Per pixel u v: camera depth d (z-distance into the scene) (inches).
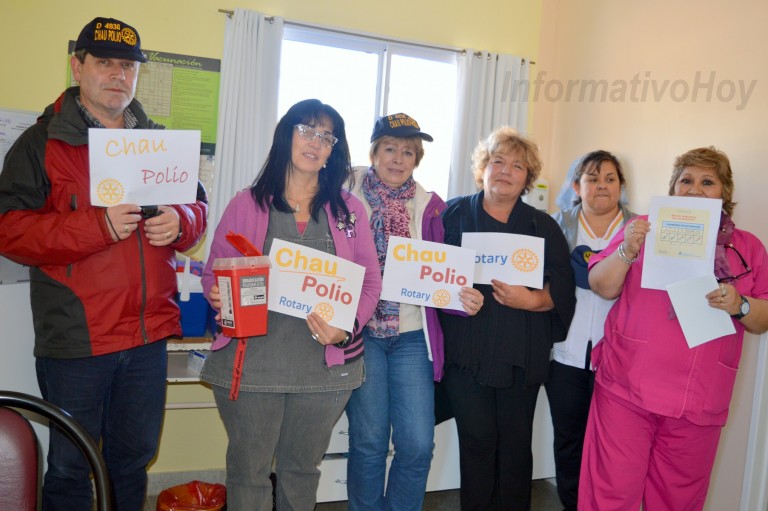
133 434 75.6
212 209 124.2
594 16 135.3
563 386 101.0
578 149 138.5
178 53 121.9
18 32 113.3
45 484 72.1
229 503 71.4
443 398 97.0
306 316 68.9
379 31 136.2
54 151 68.6
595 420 89.3
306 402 70.6
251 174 125.3
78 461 71.7
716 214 78.4
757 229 96.7
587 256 99.0
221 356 69.9
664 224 80.9
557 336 92.4
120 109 72.0
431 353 85.8
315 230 72.4
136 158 66.7
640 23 122.3
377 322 84.1
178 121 122.7
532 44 147.7
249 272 63.6
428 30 139.9
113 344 70.3
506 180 89.0
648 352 82.1
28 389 78.2
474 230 91.4
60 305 68.6
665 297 82.2
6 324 75.0
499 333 86.7
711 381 80.7
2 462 48.1
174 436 120.6
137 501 78.6
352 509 85.7
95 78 69.4
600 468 87.4
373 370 83.7
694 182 84.0
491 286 88.6
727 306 76.8
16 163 67.8
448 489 113.2
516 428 88.7
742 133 99.8
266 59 126.3
